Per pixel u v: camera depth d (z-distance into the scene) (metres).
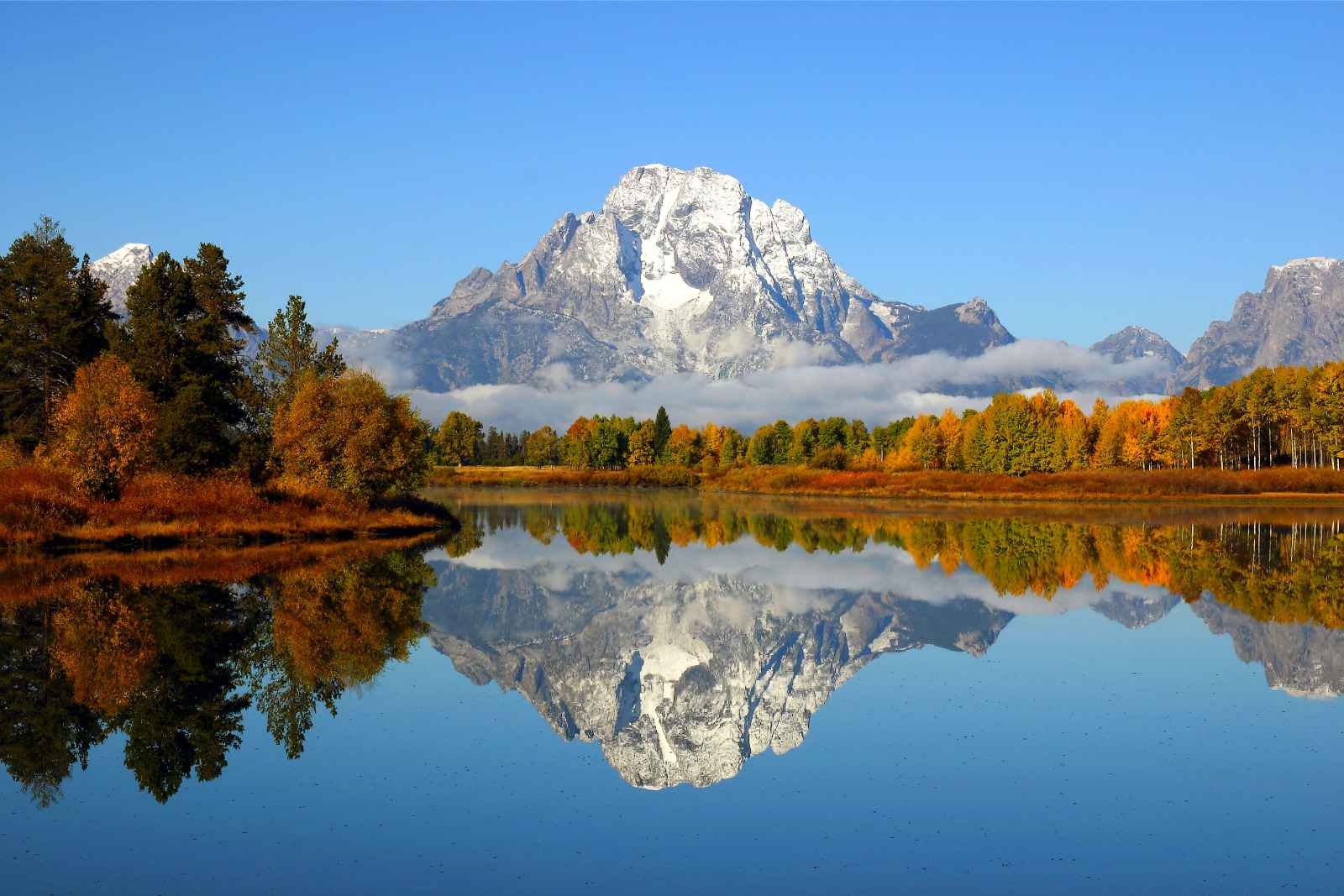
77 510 60.69
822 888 16.55
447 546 71.00
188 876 16.89
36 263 72.00
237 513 66.12
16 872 16.94
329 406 75.62
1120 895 16.25
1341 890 16.33
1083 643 36.81
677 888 16.44
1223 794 20.83
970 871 17.20
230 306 75.38
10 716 26.16
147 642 34.69
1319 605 43.88
